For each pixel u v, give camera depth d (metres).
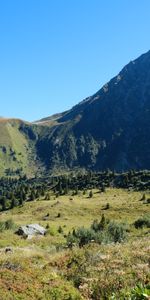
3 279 18.94
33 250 35.91
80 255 24.48
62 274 21.70
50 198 168.25
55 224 108.62
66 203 141.25
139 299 9.02
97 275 20.33
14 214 142.25
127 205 130.00
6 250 35.41
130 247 25.05
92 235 46.91
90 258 23.41
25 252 31.66
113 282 18.55
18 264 22.16
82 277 20.44
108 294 17.64
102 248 25.98
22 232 76.88
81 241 46.53
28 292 17.78
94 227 67.25
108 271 20.38
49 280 19.81
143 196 137.62
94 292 18.22
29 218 127.62
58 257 25.97
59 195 177.88
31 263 24.31
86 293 18.28
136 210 121.56
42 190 186.00
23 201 167.38
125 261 21.55
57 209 134.38
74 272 21.59
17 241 60.34
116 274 19.44
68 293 18.05
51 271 22.17
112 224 55.88
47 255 29.06
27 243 59.34
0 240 60.75
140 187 165.50
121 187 177.12
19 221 121.06
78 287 19.73
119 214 119.25
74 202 143.12
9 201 174.62
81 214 126.62
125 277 18.91
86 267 21.88
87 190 181.12
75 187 190.12
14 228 89.38
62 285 18.91
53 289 18.27
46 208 138.62
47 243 57.94
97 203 139.00
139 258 21.88
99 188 182.88
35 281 19.34
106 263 21.83
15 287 18.08
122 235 48.97
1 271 20.05
